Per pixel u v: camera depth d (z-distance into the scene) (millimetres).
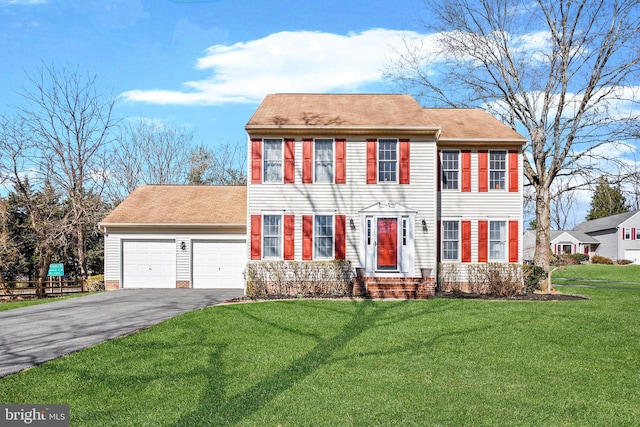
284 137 20625
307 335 12008
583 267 43719
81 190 32688
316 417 6918
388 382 8453
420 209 20562
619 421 6848
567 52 23031
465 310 15492
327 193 20578
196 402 7504
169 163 46500
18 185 28562
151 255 23906
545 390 8102
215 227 23922
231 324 13219
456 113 25250
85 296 20562
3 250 25891
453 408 7277
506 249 21562
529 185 24844
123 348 10641
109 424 6684
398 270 20312
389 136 20672
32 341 11422
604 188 23016
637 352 10484
